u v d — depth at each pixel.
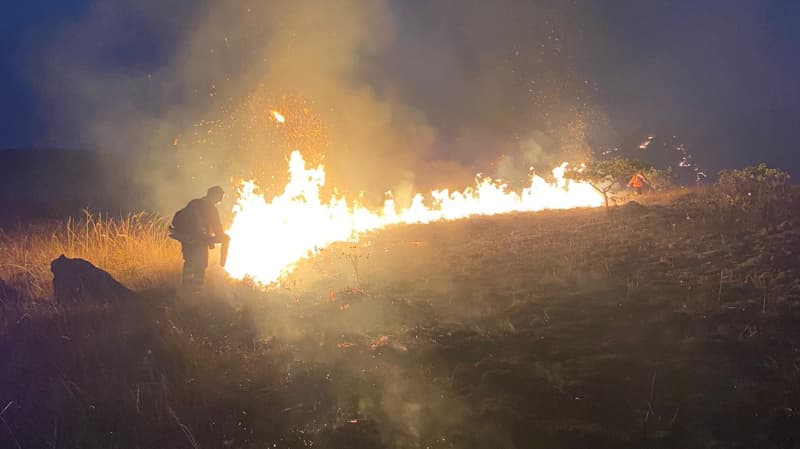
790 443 4.10
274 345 6.40
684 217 11.78
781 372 5.08
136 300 7.98
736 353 5.48
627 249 9.59
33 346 6.35
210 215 9.27
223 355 6.12
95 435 4.64
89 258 10.95
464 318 6.88
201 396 5.18
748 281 7.49
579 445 4.23
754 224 10.48
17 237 12.52
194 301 8.23
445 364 5.62
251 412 4.91
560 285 7.91
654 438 4.25
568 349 5.75
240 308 7.86
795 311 6.35
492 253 10.34
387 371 5.48
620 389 4.95
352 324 6.90
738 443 4.14
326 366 5.64
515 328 6.39
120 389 5.32
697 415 4.51
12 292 8.68
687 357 5.44
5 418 4.96
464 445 4.27
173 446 4.48
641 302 6.96
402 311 7.17
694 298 6.93
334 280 9.23
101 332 6.54
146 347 6.17
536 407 4.75
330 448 4.32
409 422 4.59
